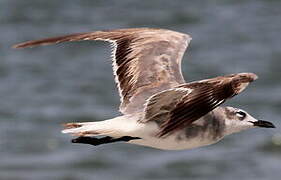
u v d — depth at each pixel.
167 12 30.08
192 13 29.81
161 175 16.91
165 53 8.25
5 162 17.69
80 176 16.98
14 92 22.11
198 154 17.83
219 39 26.47
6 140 18.88
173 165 17.31
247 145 18.22
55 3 31.50
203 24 28.47
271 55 24.47
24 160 17.78
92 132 7.53
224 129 8.52
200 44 25.92
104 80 22.81
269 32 27.11
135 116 7.63
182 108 6.53
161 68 8.11
